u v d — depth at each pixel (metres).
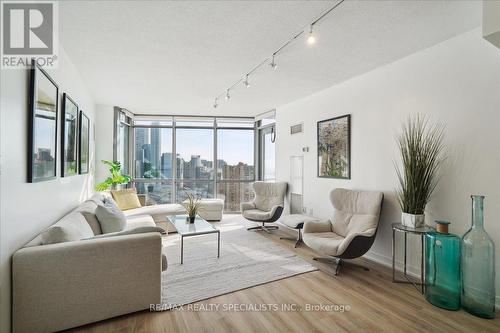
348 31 2.49
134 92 4.51
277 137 5.75
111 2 2.02
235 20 2.29
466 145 2.54
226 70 3.49
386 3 2.06
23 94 1.91
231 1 2.02
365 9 2.13
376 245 3.45
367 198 3.34
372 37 2.62
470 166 2.51
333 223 3.61
